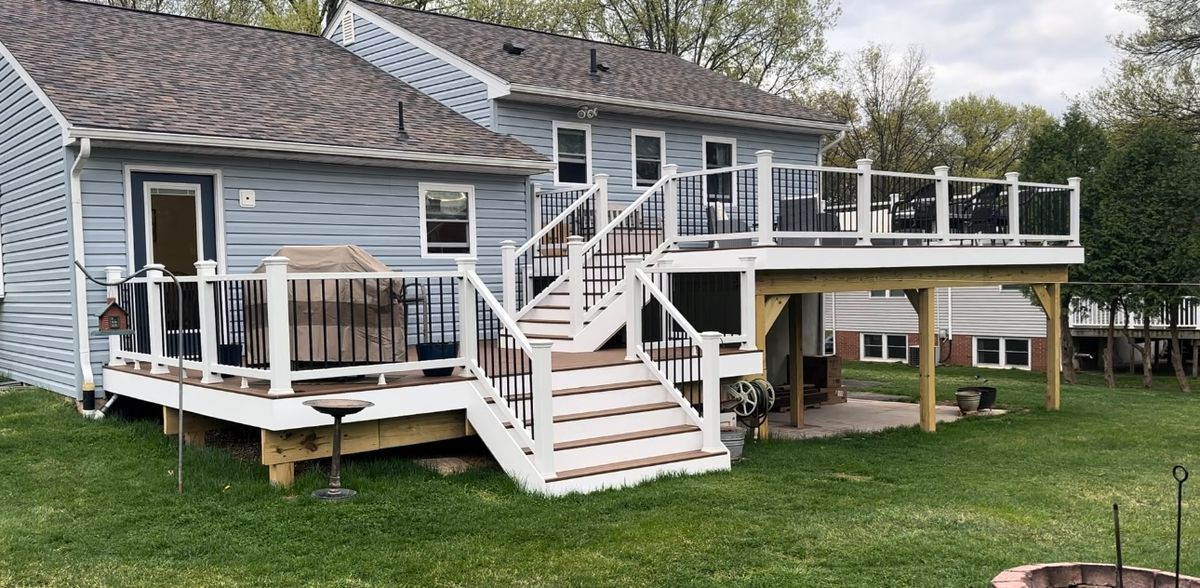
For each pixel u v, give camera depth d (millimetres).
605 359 9477
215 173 10750
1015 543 6344
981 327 25766
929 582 5492
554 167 13273
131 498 7078
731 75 31406
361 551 6023
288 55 14750
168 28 14078
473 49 15086
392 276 7734
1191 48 22688
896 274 11641
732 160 16469
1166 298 19188
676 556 5957
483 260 13047
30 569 5656
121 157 10125
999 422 12609
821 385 14977
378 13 16000
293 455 7406
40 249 10742
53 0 13695
